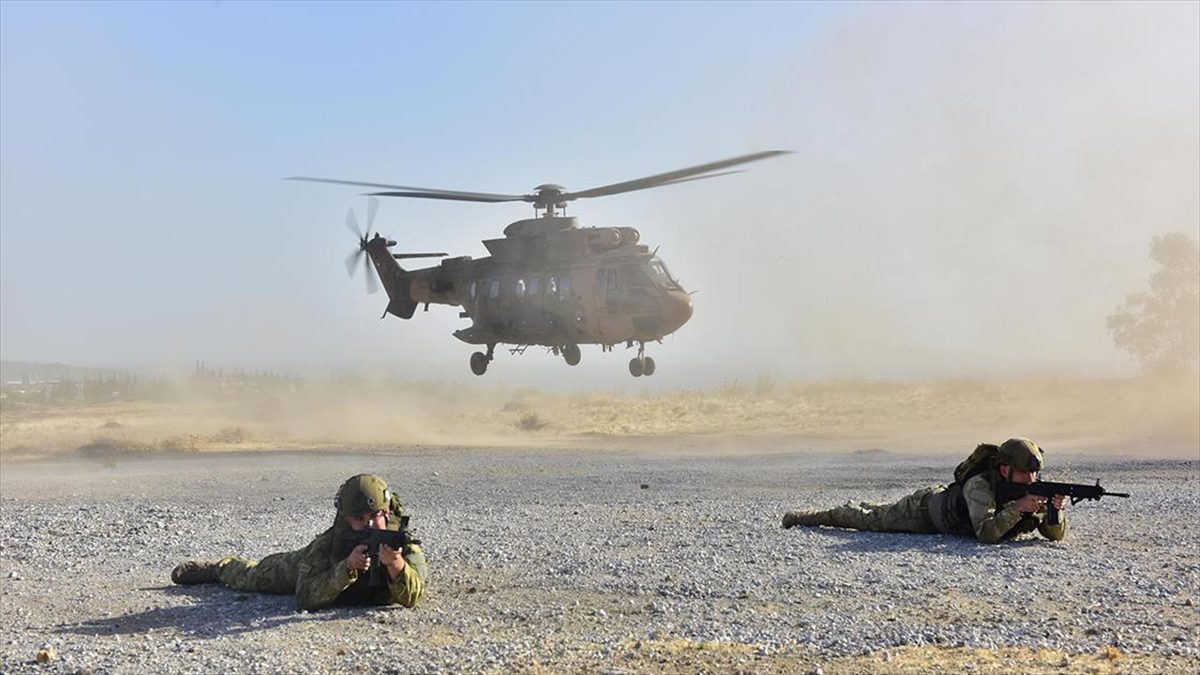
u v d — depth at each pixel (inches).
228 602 290.8
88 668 221.8
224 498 602.9
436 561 343.6
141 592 310.8
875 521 380.8
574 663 214.1
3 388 3757.4
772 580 293.6
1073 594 269.3
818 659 212.5
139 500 601.3
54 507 559.2
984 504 350.9
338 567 266.5
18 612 286.0
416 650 228.7
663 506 490.6
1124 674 198.5
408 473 763.4
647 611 261.9
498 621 255.9
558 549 360.8
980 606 257.3
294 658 224.8
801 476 653.9
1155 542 349.1
